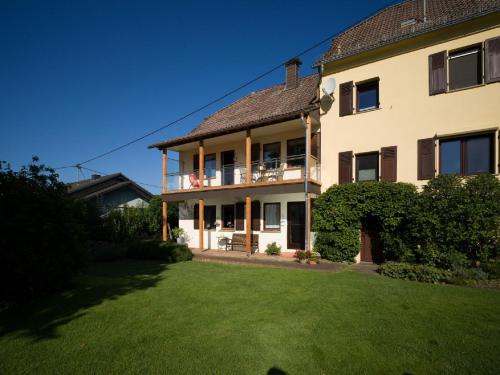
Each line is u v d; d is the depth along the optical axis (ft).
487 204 25.62
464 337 13.92
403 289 22.12
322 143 42.29
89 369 11.36
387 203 33.09
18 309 18.79
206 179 57.16
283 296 20.62
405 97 36.37
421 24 35.83
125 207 69.51
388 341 13.55
